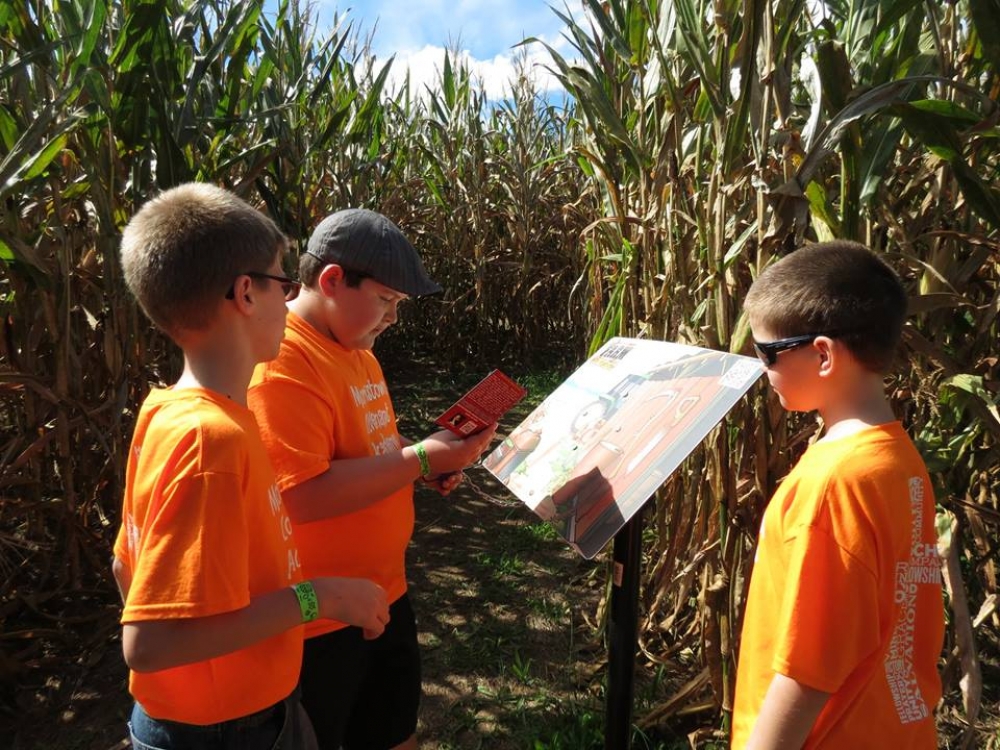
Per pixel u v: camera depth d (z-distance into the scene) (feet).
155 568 3.36
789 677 3.59
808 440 7.15
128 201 10.20
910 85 6.01
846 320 3.78
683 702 7.99
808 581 3.58
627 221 8.75
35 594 9.35
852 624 3.53
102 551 10.55
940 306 6.48
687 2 6.75
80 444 10.05
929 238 7.18
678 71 8.21
